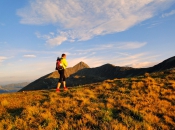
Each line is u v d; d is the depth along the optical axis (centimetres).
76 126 876
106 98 1291
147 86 1580
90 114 981
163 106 1136
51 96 1374
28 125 921
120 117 967
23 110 1066
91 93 1438
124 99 1246
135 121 917
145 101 1214
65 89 1590
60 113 1035
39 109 1090
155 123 913
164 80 1820
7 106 1204
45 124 916
